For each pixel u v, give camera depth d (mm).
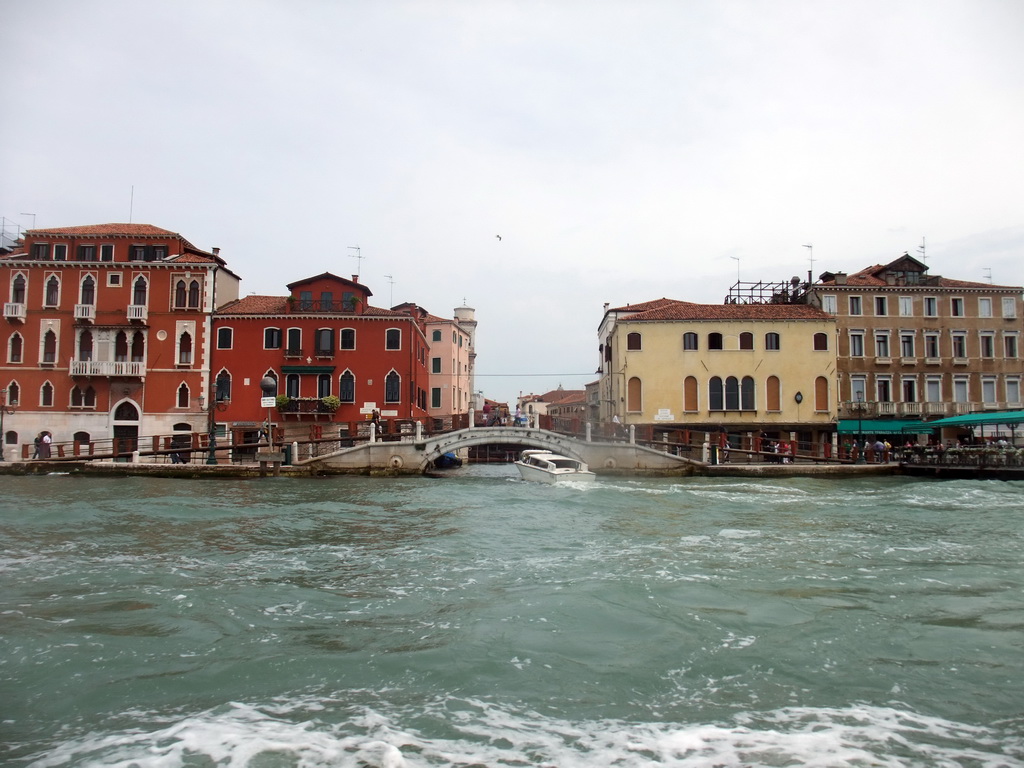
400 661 8344
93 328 44531
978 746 6301
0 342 44344
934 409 45469
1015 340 47062
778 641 9062
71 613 10297
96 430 44250
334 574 13055
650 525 19266
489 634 9344
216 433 44219
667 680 7812
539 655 8570
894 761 6012
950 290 46781
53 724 6711
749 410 44750
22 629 9500
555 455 35844
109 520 19672
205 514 21156
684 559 14352
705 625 9703
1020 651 8742
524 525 19328
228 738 6320
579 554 14984
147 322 44812
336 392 45125
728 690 7551
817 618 10023
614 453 37406
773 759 6027
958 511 22031
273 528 18641
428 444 37625
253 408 44719
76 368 43938
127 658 8461
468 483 33312
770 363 45031
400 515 21312
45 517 20062
